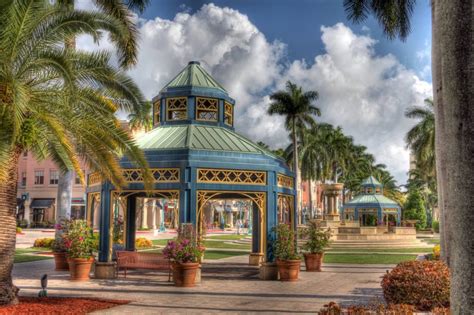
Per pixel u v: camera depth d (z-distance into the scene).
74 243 15.48
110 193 16.28
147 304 11.45
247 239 43.84
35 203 65.75
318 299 12.33
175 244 14.58
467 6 4.91
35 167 66.88
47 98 10.80
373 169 97.69
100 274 16.08
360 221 53.50
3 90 9.76
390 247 35.56
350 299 12.37
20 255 24.61
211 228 77.38
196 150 15.71
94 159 12.12
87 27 10.63
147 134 18.17
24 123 10.13
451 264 4.91
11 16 9.78
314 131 63.53
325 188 46.66
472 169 4.70
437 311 7.71
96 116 11.40
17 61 10.40
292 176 18.70
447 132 4.96
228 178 15.84
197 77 18.72
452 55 4.91
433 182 81.94
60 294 12.73
